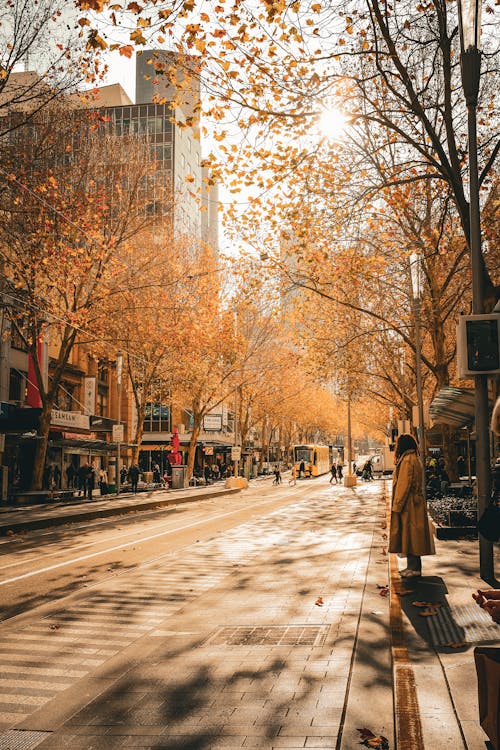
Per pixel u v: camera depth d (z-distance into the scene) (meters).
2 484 28.62
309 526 18.83
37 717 4.69
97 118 21.88
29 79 23.27
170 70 11.31
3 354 31.72
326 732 4.19
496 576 8.91
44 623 7.53
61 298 30.12
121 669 5.79
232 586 9.65
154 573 10.96
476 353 8.20
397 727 3.97
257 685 5.18
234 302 41.78
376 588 8.88
